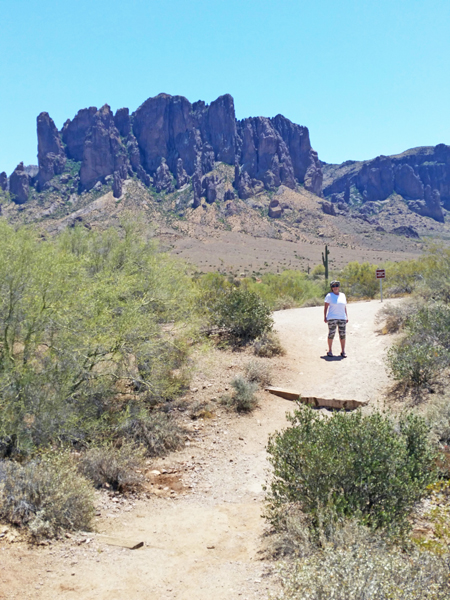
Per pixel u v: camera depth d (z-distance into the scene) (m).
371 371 10.34
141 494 6.37
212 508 6.00
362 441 4.99
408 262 27.62
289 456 5.13
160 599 3.80
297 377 10.71
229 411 9.24
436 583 3.23
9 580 3.85
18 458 6.45
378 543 3.87
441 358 9.10
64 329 7.16
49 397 6.76
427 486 4.69
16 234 7.99
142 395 9.10
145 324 8.46
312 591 3.11
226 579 4.12
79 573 4.10
